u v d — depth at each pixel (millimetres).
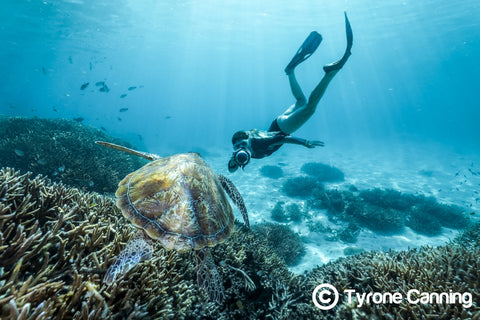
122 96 17016
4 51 43906
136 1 25578
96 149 9508
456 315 2787
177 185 2410
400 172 25422
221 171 24422
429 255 4195
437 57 67000
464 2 29125
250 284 3916
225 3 28656
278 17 34250
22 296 1552
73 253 2170
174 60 64938
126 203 2314
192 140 65000
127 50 47781
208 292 2092
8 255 1746
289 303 4172
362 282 4020
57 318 1620
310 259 9031
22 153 6730
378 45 52719
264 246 5941
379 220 11781
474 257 3883
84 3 24266
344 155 38938
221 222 2422
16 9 25156
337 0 28875
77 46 40562
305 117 4477
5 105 61844
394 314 3098
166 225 2125
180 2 27391
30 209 2660
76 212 2713
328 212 13445
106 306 1748
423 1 28953
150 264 2547
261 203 14680
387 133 80375
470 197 16828
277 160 32781
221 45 49875
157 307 2248
